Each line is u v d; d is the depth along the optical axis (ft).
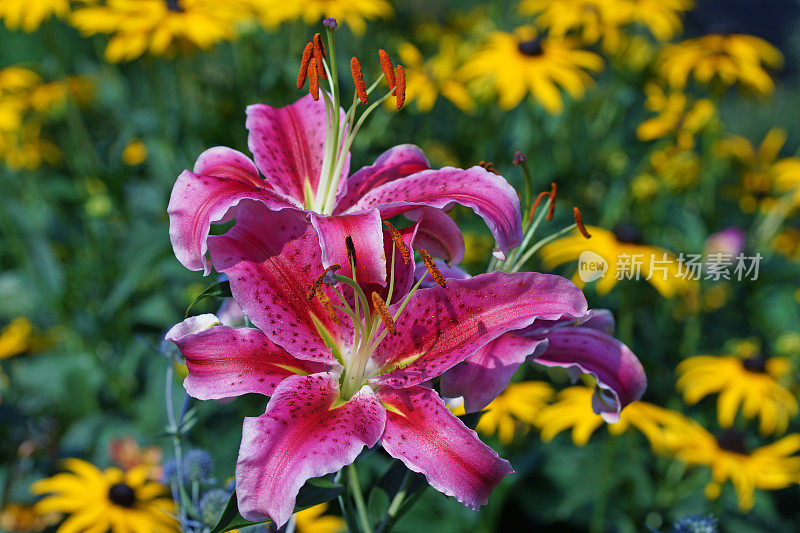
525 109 15.30
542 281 4.83
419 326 4.94
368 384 4.92
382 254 4.74
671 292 11.82
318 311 4.99
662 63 15.38
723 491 12.10
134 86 17.93
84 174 15.99
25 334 14.28
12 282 16.44
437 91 14.07
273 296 4.90
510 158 14.93
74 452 12.70
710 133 14.38
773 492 13.42
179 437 6.47
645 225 14.17
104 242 14.83
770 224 15.08
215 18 13.51
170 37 13.15
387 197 5.27
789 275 13.57
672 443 11.01
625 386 5.23
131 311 14.32
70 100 15.26
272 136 5.68
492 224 4.75
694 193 16.02
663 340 14.34
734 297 14.79
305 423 4.51
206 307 13.41
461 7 24.17
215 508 6.41
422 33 16.93
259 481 4.22
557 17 15.02
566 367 5.26
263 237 4.95
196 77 14.98
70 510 9.45
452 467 4.46
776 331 15.38
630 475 12.21
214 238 4.84
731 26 15.15
